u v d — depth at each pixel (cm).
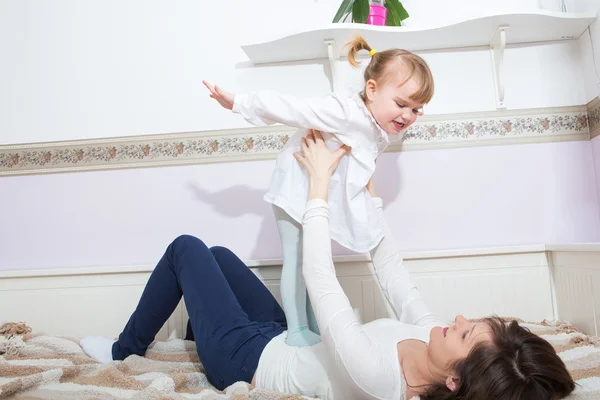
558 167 197
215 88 140
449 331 102
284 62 206
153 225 206
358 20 189
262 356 121
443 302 187
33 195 212
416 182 199
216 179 205
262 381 117
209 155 206
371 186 150
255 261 191
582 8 191
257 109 136
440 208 198
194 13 211
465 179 199
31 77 215
